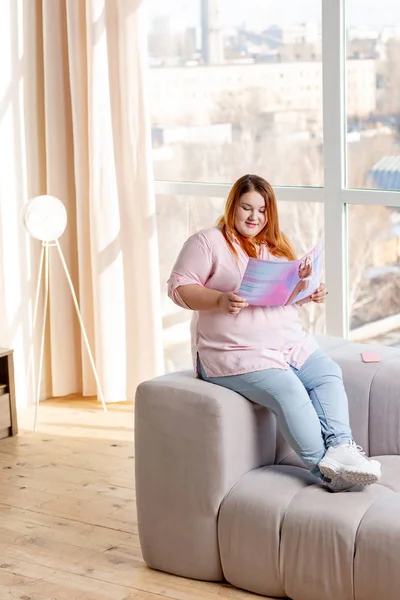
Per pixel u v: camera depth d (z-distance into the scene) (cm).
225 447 300
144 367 495
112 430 460
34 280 506
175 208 499
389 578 271
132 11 466
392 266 434
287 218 461
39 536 345
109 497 379
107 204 485
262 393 306
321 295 321
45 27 486
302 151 454
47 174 500
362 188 436
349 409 341
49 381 521
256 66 462
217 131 480
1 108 485
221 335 310
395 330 439
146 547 319
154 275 485
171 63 489
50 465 415
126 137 478
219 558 305
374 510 282
